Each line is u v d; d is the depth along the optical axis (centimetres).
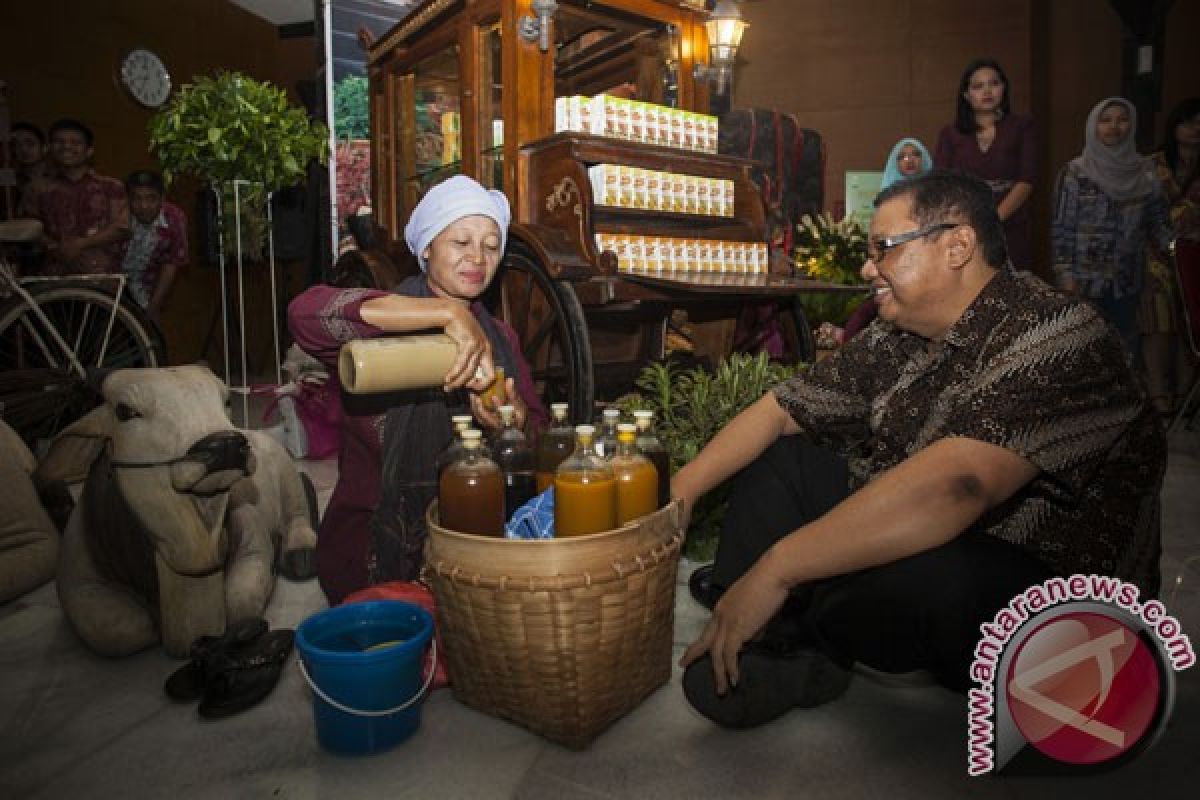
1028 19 805
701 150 412
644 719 185
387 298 205
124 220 614
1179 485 390
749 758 170
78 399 420
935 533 149
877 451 188
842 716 187
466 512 175
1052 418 149
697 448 293
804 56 866
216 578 212
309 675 170
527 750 173
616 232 371
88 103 753
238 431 204
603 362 397
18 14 690
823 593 168
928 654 163
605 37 437
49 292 434
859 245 563
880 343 201
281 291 913
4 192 636
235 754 172
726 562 195
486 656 173
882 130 852
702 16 432
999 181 509
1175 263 479
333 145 674
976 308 166
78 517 224
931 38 831
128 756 172
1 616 249
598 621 164
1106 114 516
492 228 237
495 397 209
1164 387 546
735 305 420
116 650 214
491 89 402
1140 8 765
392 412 226
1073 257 532
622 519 178
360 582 232
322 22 667
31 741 178
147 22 805
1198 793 157
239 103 439
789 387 209
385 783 161
